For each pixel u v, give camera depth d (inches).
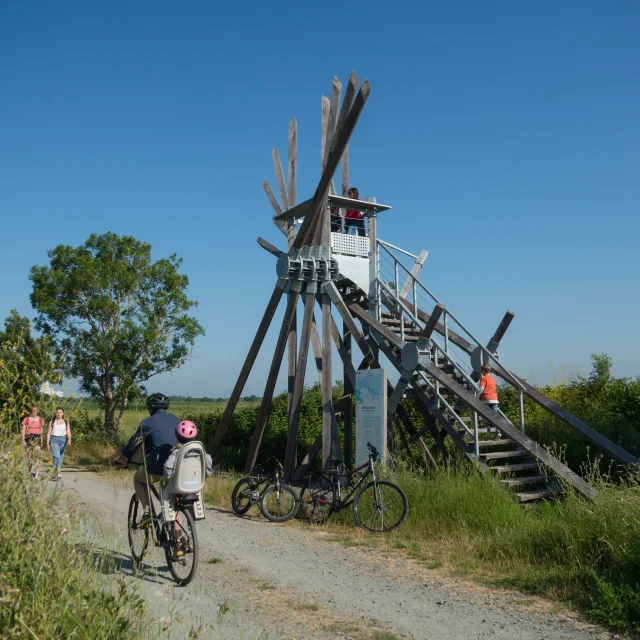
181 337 908.6
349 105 512.1
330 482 397.7
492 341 528.7
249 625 203.8
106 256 890.1
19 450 208.8
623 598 216.2
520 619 213.5
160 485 248.2
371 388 478.6
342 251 574.2
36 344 265.7
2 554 157.1
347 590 247.1
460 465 414.9
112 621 142.4
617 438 482.3
